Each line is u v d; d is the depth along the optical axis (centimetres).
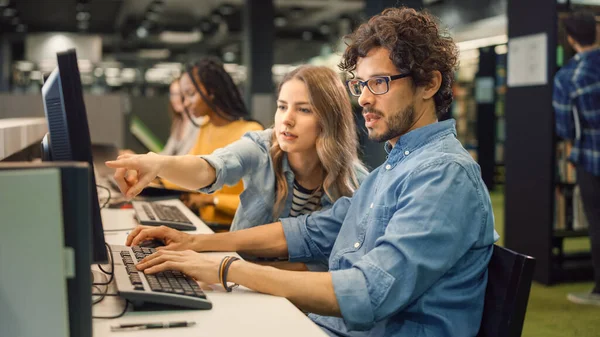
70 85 118
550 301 386
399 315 133
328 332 147
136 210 238
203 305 124
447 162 132
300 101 193
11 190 91
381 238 129
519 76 446
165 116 845
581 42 396
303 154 200
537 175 432
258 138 207
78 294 95
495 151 1019
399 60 137
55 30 1789
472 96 1030
